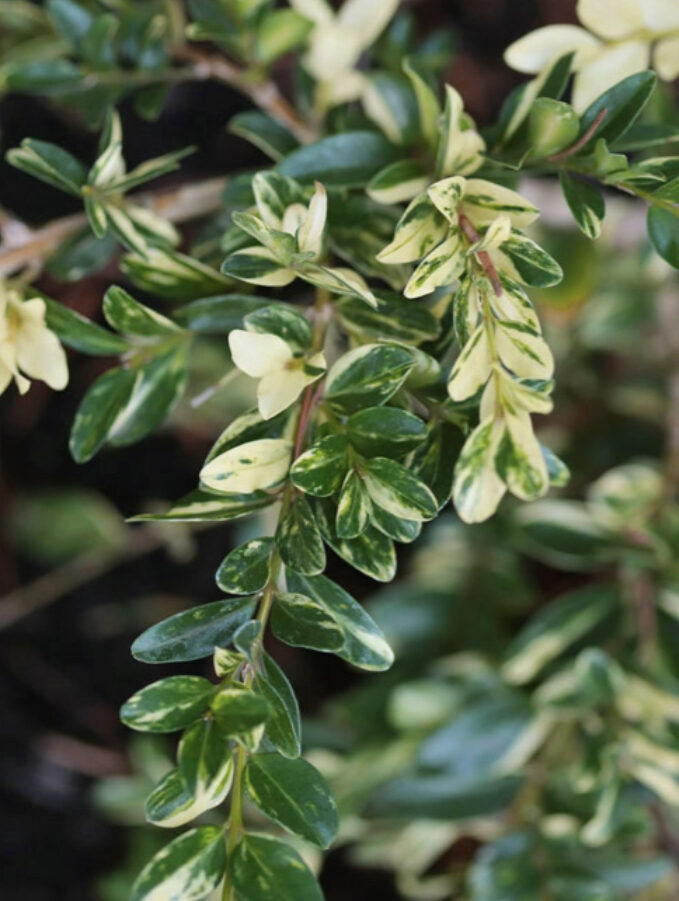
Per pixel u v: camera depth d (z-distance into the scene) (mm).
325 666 854
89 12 512
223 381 413
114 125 404
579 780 528
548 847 549
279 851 361
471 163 401
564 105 382
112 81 501
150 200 489
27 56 568
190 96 849
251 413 386
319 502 377
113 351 424
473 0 875
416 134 447
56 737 878
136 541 857
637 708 541
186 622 369
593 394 781
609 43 425
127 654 887
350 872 821
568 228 644
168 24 505
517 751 582
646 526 572
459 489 365
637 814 555
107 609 886
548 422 791
